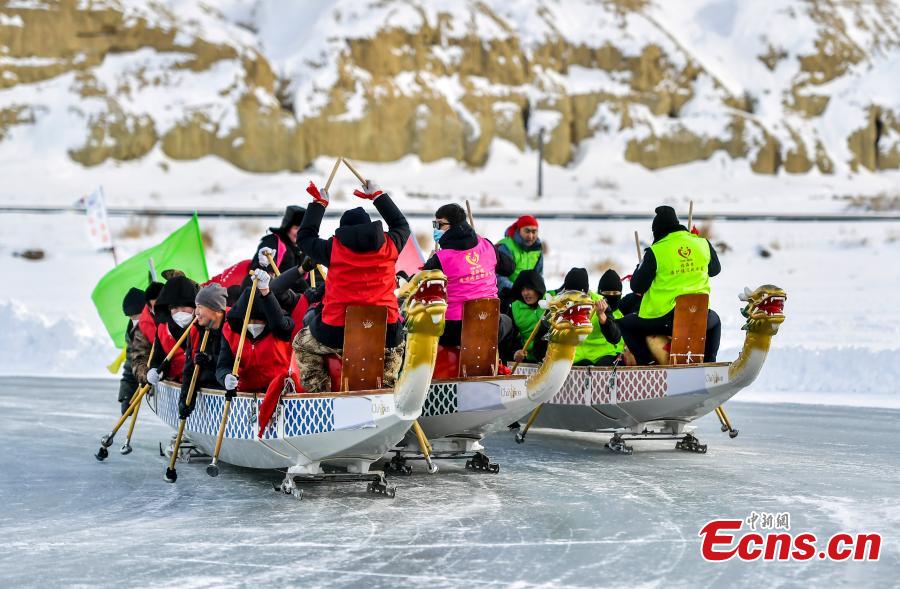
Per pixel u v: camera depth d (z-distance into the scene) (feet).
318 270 37.14
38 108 199.62
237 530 26.89
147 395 38.88
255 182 194.49
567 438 42.01
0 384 56.03
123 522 27.76
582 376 38.75
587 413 38.99
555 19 241.55
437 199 171.32
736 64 247.09
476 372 33.78
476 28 229.66
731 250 107.14
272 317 31.04
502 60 228.84
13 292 88.33
